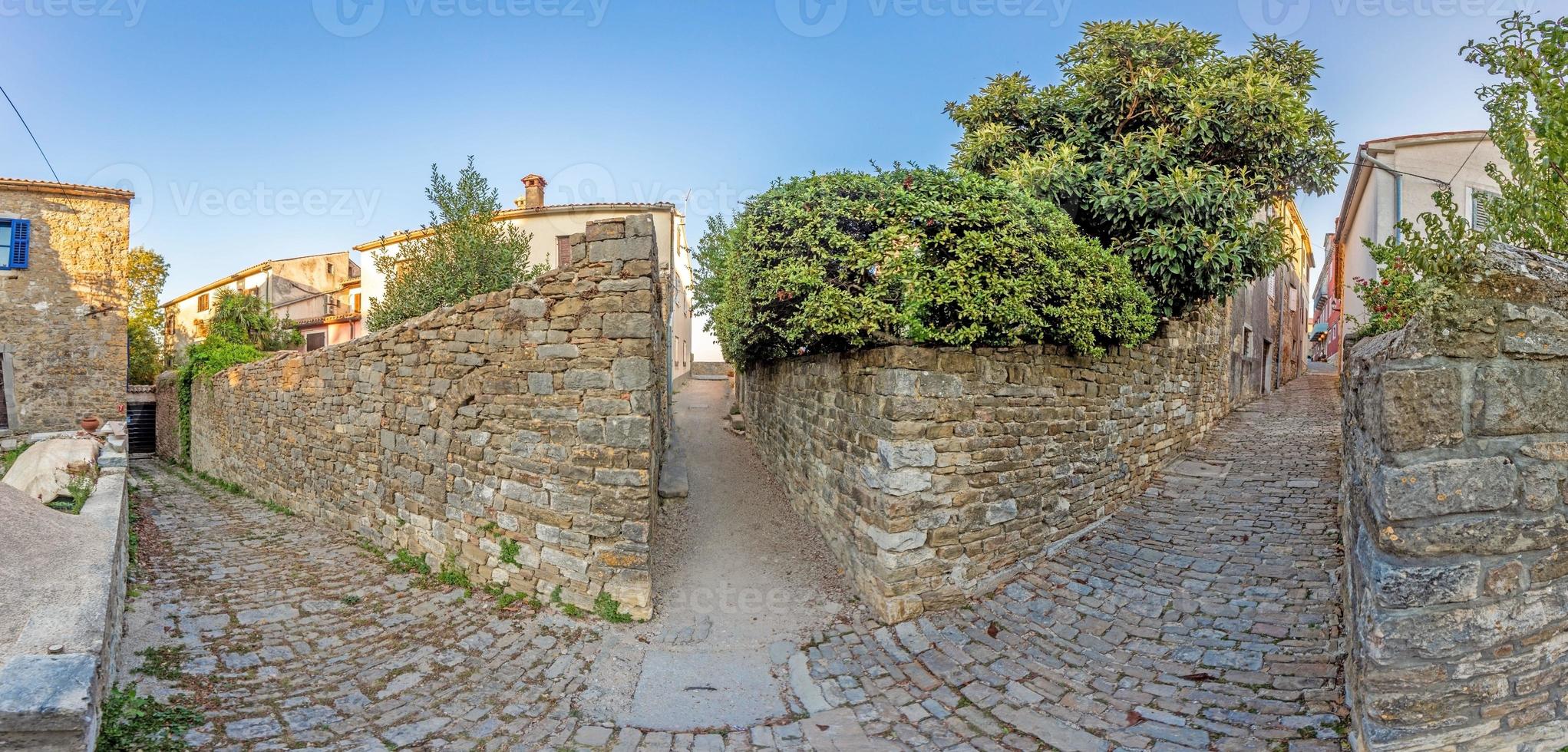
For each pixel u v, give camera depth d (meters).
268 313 26.72
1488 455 2.99
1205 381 11.09
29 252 16.42
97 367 17.05
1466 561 2.98
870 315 5.82
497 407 6.59
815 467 8.02
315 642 5.54
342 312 26.86
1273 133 7.31
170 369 22.77
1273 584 5.71
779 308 7.00
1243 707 4.27
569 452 6.12
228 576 7.01
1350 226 13.75
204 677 4.77
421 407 7.33
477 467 6.75
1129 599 5.86
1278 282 18.86
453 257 11.88
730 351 13.42
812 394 8.17
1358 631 3.69
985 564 6.28
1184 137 7.35
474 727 4.42
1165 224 7.14
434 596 6.51
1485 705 3.02
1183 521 7.41
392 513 7.77
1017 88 8.39
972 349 6.13
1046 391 6.85
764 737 4.41
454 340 6.96
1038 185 7.16
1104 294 6.43
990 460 6.29
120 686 4.42
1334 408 13.30
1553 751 3.09
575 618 5.96
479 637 5.68
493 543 6.60
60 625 4.14
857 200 6.26
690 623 5.98
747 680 5.15
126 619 5.57
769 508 9.17
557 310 6.21
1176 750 3.96
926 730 4.45
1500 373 2.98
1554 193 4.66
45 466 9.49
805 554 7.51
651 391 6.28
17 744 3.13
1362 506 3.63
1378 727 3.04
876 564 6.02
